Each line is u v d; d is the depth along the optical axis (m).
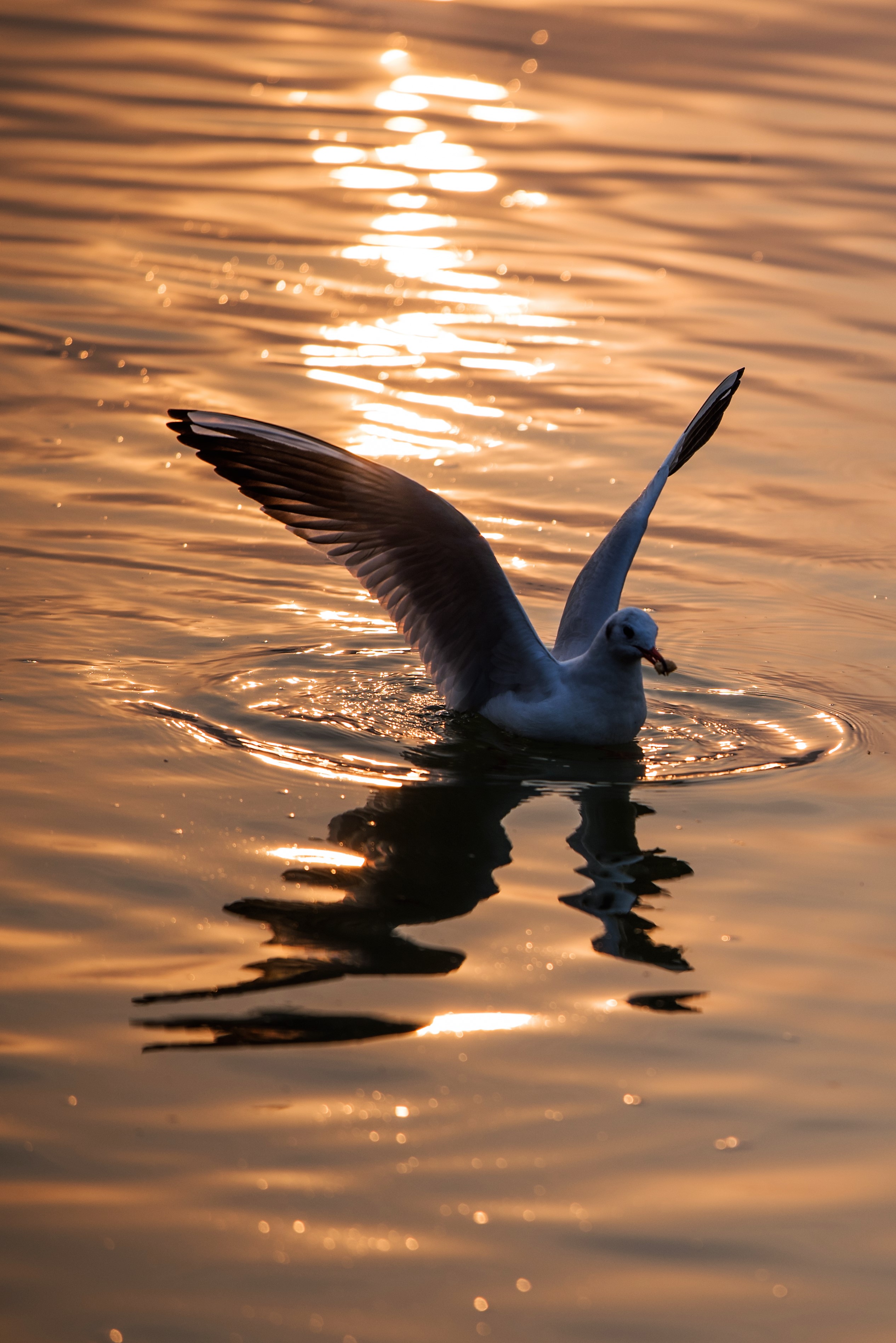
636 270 24.22
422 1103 7.48
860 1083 7.78
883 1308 6.36
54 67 32.69
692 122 32.09
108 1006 8.13
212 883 9.47
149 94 31.50
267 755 11.44
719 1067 7.87
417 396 19.19
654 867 10.05
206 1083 7.54
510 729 12.22
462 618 12.05
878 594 15.12
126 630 13.46
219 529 15.76
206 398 18.58
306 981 8.47
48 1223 6.59
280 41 36.19
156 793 10.65
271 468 10.99
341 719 12.22
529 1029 8.13
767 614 14.66
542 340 21.34
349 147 29.16
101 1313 6.17
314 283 22.80
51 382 18.84
